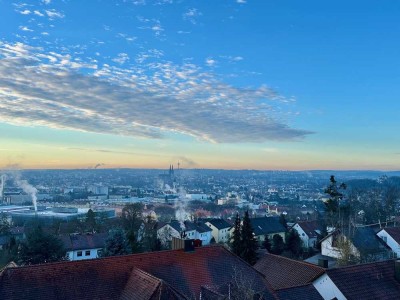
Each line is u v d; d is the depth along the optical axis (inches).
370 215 4419.3
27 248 1951.3
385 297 1234.0
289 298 1136.2
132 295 924.6
